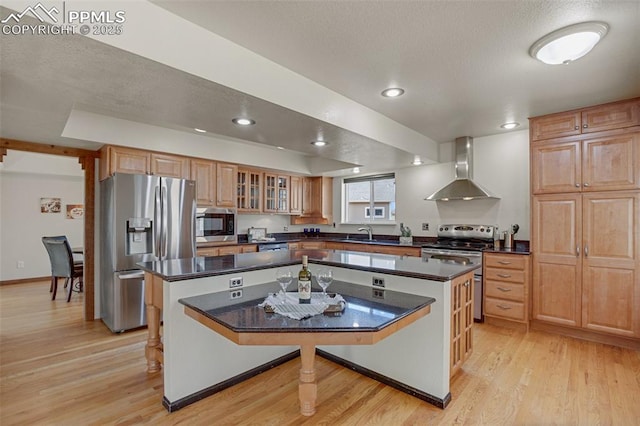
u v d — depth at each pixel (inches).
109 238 140.4
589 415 77.4
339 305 74.8
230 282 92.4
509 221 161.2
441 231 180.4
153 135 152.2
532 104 119.9
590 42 74.1
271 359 102.7
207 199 176.1
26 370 100.7
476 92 109.3
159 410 80.0
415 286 87.4
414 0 63.1
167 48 66.4
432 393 83.3
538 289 132.5
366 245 201.0
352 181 243.9
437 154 179.8
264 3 64.0
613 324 116.3
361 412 79.3
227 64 77.2
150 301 97.9
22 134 122.1
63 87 77.5
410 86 104.3
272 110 93.9
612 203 116.5
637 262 112.0
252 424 74.5
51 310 166.1
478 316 146.7
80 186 258.5
